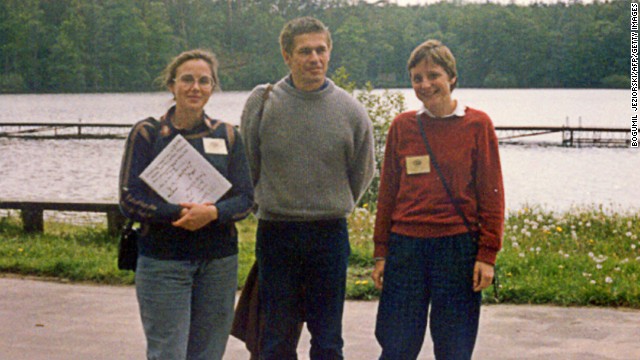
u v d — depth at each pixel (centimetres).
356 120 400
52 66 12506
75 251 812
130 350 502
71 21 12838
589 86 14238
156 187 349
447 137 358
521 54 14562
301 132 390
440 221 355
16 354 491
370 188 1288
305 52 385
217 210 349
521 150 4081
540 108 8219
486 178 354
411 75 361
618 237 945
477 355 486
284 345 404
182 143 355
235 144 368
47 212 1357
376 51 14925
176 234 350
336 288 402
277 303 400
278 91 395
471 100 10038
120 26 13150
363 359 484
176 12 14788
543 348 500
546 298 623
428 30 15238
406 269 362
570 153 3884
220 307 365
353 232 954
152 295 351
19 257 777
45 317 578
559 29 14788
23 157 3488
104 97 10919
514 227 922
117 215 924
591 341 515
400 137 368
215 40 14712
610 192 2353
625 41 13862
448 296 356
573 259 745
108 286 689
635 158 3597
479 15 15038
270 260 400
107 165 3158
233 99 9994
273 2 15750
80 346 509
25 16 12550
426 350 514
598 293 618
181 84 355
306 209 391
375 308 609
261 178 402
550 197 2239
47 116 6881
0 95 11644
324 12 15612
